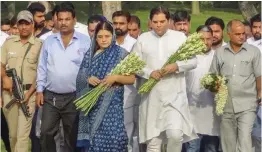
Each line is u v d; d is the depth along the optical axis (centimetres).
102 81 782
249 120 895
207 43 928
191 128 857
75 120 896
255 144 952
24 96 927
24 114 930
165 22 854
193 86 946
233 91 895
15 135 948
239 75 893
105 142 787
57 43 889
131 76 794
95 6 3388
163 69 835
